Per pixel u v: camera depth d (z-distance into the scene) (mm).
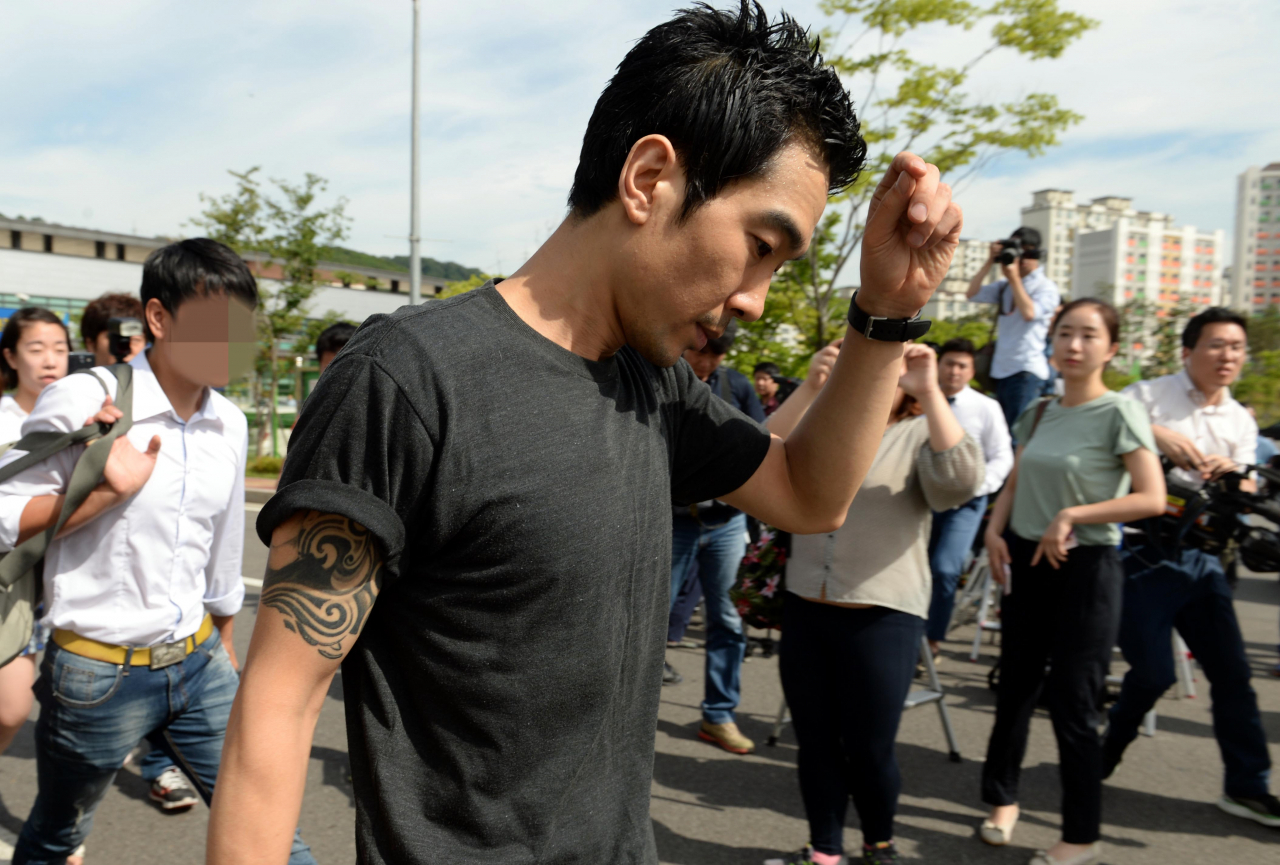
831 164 993
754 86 933
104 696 2082
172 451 2156
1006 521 3232
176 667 2174
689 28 979
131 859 2949
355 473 892
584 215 1027
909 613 2744
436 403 903
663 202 961
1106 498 2867
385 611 982
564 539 941
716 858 3002
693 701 4539
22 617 1991
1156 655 3287
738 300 985
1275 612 6566
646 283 982
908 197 1086
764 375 6895
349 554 894
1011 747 3086
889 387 1243
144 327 2318
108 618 2080
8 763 3686
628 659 1058
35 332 3566
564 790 1001
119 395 2070
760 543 3014
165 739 2258
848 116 993
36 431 1989
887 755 2746
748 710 4441
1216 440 3590
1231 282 120125
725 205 947
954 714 4359
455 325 955
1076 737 2861
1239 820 3281
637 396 1121
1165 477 3307
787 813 3326
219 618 2473
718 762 3787
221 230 17375
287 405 22859
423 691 970
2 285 29688
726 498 1334
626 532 1008
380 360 905
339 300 34000
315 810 3291
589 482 967
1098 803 2873
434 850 965
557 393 977
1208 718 4324
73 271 31484
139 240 36312
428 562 950
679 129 942
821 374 2275
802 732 2828
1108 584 2844
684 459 1282
